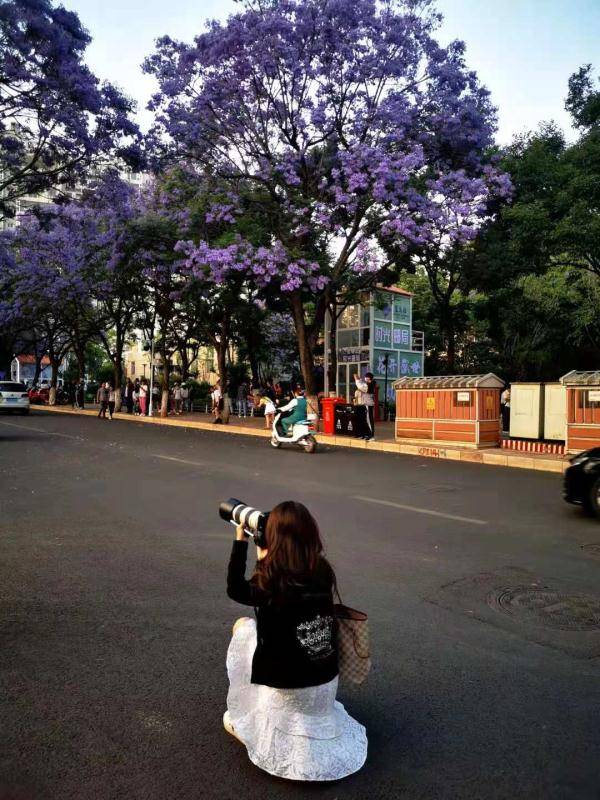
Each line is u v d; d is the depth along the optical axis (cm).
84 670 402
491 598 542
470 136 1920
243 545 290
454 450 1588
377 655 429
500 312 2566
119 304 3538
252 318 2919
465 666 414
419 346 3731
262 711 285
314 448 1638
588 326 2639
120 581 577
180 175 2178
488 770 304
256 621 289
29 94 1750
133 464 1358
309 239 1992
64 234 3142
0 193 2116
